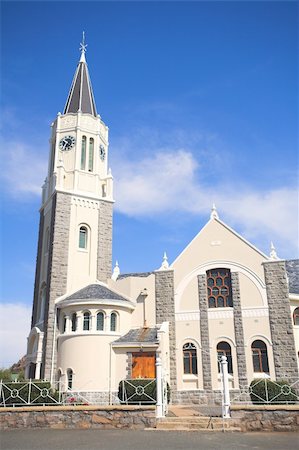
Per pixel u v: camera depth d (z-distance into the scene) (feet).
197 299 120.16
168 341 117.39
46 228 149.07
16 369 200.64
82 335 116.78
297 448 56.75
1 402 87.51
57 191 141.59
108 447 58.23
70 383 114.62
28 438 68.28
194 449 56.03
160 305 122.72
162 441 62.54
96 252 142.10
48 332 124.16
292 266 134.51
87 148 153.38
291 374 106.52
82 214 143.84
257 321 113.29
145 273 149.38
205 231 126.31
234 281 118.42
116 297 123.75
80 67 171.94
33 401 88.02
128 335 119.55
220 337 114.83
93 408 80.23
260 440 63.26
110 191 152.35
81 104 160.86
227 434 69.26
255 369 110.01
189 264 124.36
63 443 62.59
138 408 78.64
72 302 121.19
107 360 115.03
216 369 112.37
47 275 136.26
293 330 110.32
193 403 110.32
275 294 114.11
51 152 160.04
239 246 121.39
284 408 73.92
